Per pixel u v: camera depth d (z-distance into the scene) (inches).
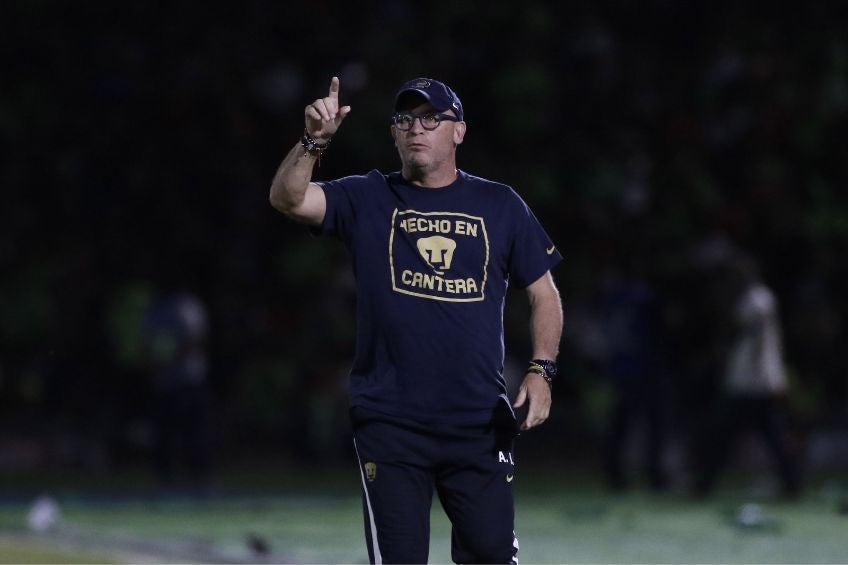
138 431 2591.0
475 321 808.9
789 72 3075.8
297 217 812.6
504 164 2957.7
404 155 820.6
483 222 818.8
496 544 816.9
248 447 2711.6
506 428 816.9
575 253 2886.3
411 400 804.0
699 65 3078.2
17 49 2898.6
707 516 1855.3
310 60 2972.4
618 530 1691.7
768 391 2060.8
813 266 2994.6
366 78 2942.9
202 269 2807.6
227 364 2746.1
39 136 2856.8
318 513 1867.6
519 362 2810.0
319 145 793.6
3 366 2655.0
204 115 2908.5
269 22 2987.2
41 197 2834.6
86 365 2689.5
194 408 2183.8
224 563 1338.6
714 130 3041.3
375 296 810.8
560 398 2790.4
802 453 2672.2
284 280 2792.8
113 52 2928.2
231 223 2861.7
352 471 2561.5
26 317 2664.9
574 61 3036.4
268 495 2108.8
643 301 2155.5
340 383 2605.8
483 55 3024.1
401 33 3024.1
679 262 2674.7
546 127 2970.0
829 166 3058.6
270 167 2928.2
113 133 2876.5
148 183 2849.4
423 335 803.4
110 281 2763.3
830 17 3125.0
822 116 3036.4
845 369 2965.1
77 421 2596.0
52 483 2294.5
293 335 2753.4
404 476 808.3
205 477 2210.9
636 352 2148.1
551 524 1755.7
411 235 810.2
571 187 2938.0
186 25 2957.7
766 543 1577.3
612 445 2170.3
